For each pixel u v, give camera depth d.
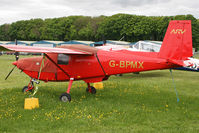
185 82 11.65
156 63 6.89
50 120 5.06
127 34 61.22
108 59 7.12
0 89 8.66
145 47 14.80
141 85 10.38
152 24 59.72
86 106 6.25
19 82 11.04
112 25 64.69
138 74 15.84
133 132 4.42
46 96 7.43
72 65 7.28
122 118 5.30
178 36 6.63
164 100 7.33
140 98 7.53
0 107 6.01
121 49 15.11
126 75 15.15
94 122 4.96
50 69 7.56
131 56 7.11
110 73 7.18
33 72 7.88
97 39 74.38
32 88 8.03
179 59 6.64
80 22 78.50
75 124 4.84
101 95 7.96
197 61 13.44
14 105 6.20
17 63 8.17
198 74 15.89
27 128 4.57
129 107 6.29
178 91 9.17
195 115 5.69
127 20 62.44
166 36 6.80
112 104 6.57
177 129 4.68
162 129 4.66
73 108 6.06
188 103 6.96
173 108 6.32
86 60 7.21
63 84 10.43
